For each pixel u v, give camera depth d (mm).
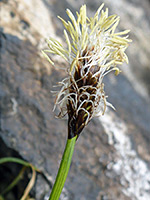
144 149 86
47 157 67
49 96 75
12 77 72
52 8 104
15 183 65
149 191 75
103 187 70
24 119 69
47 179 64
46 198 62
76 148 73
